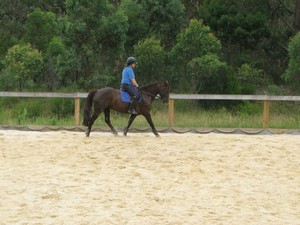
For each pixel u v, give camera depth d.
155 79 27.64
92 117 16.28
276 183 11.70
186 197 10.49
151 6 29.09
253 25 29.64
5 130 18.50
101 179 11.58
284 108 26.42
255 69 28.94
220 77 27.58
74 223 8.70
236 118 21.44
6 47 30.95
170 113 18.97
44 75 28.59
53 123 20.09
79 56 26.75
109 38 27.12
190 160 13.44
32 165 12.65
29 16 30.64
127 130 16.81
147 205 9.86
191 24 27.30
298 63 27.06
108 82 26.20
